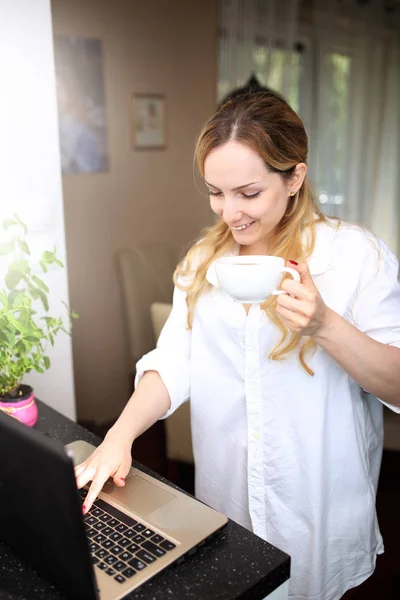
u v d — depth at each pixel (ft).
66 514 2.12
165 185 11.87
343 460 3.96
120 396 11.67
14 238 4.31
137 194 11.34
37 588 2.61
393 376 3.23
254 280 2.83
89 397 11.13
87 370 10.97
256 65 11.91
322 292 3.68
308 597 4.09
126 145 10.91
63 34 9.39
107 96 10.34
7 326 3.91
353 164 14.11
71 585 2.38
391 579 6.23
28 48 4.54
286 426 3.85
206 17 11.69
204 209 12.83
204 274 3.98
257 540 2.93
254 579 2.66
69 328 5.29
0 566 2.78
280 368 3.76
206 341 4.04
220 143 3.16
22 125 4.63
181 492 3.22
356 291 3.65
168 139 11.71
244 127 3.11
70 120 9.78
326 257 3.66
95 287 10.87
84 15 9.67
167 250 11.79
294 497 3.95
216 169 3.20
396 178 15.19
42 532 2.32
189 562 2.76
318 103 12.89
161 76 11.24
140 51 10.75
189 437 7.42
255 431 3.92
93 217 10.58
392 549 6.70
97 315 11.00
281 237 3.73
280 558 2.80
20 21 4.45
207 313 3.96
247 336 3.74
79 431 4.17
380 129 14.57
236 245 3.99
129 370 11.57
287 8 11.75
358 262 3.64
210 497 4.40
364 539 4.16
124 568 2.61
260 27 11.75
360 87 13.75
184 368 4.16
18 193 4.70
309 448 3.82
